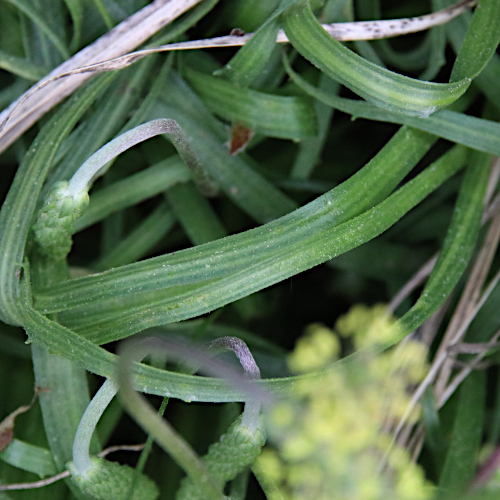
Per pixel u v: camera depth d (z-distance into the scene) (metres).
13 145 0.59
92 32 0.58
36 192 0.54
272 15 0.55
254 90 0.57
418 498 0.53
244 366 0.53
